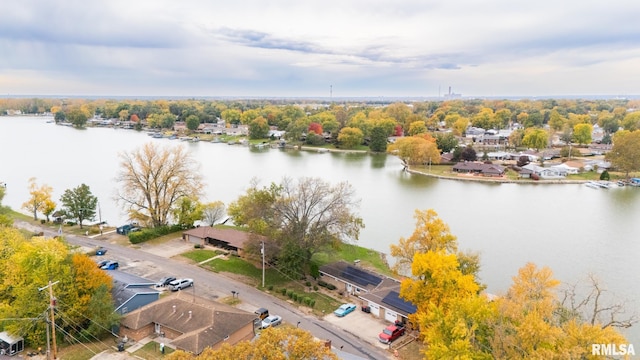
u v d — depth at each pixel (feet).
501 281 224.33
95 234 270.67
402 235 292.20
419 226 197.67
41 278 151.33
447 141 606.14
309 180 304.71
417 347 156.15
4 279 159.94
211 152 639.35
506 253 261.03
